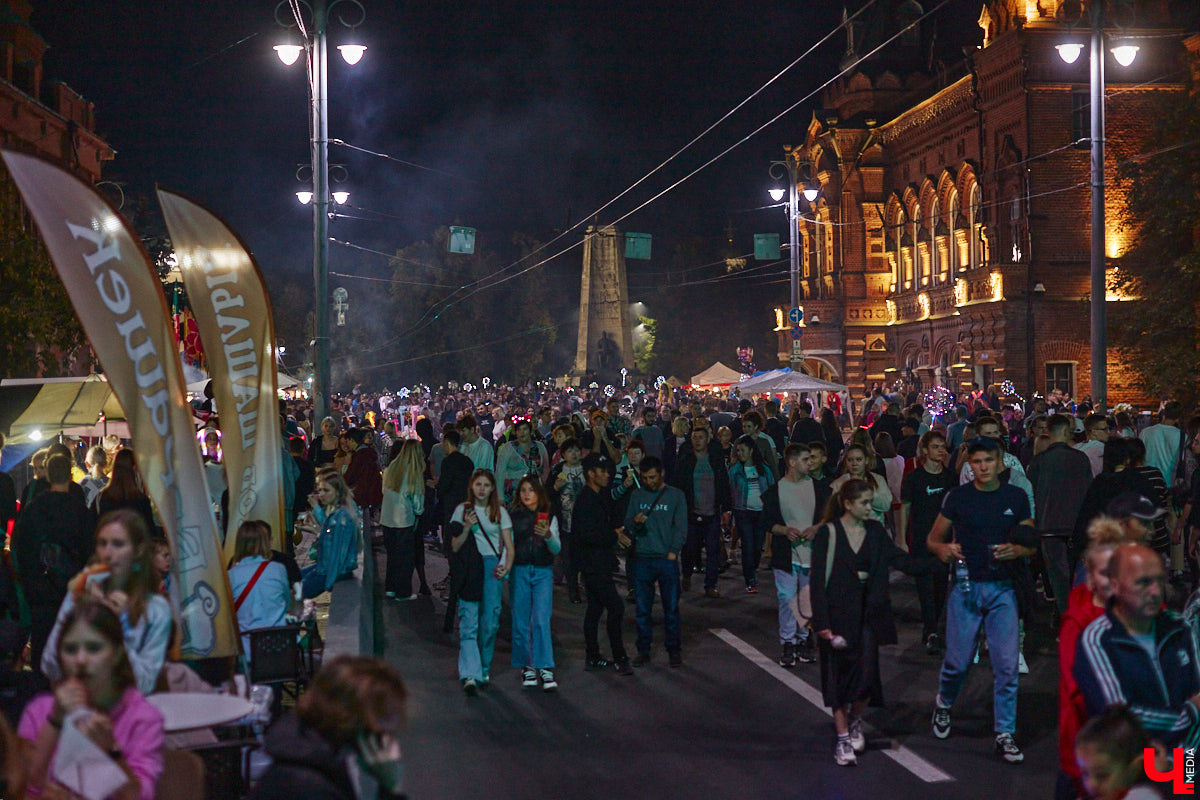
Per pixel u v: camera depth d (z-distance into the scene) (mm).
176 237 8031
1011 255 43844
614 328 72625
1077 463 11477
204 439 14242
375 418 39031
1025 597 7730
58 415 15375
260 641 7047
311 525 14594
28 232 22109
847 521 7648
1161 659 4930
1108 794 4086
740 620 12695
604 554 10312
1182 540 13320
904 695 9289
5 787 3752
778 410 24953
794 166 37094
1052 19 42781
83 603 4090
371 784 5379
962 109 48031
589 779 7203
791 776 7199
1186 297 33000
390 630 12359
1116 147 42875
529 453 16094
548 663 9625
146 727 4109
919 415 19469
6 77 30000
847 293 56844
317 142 20891
